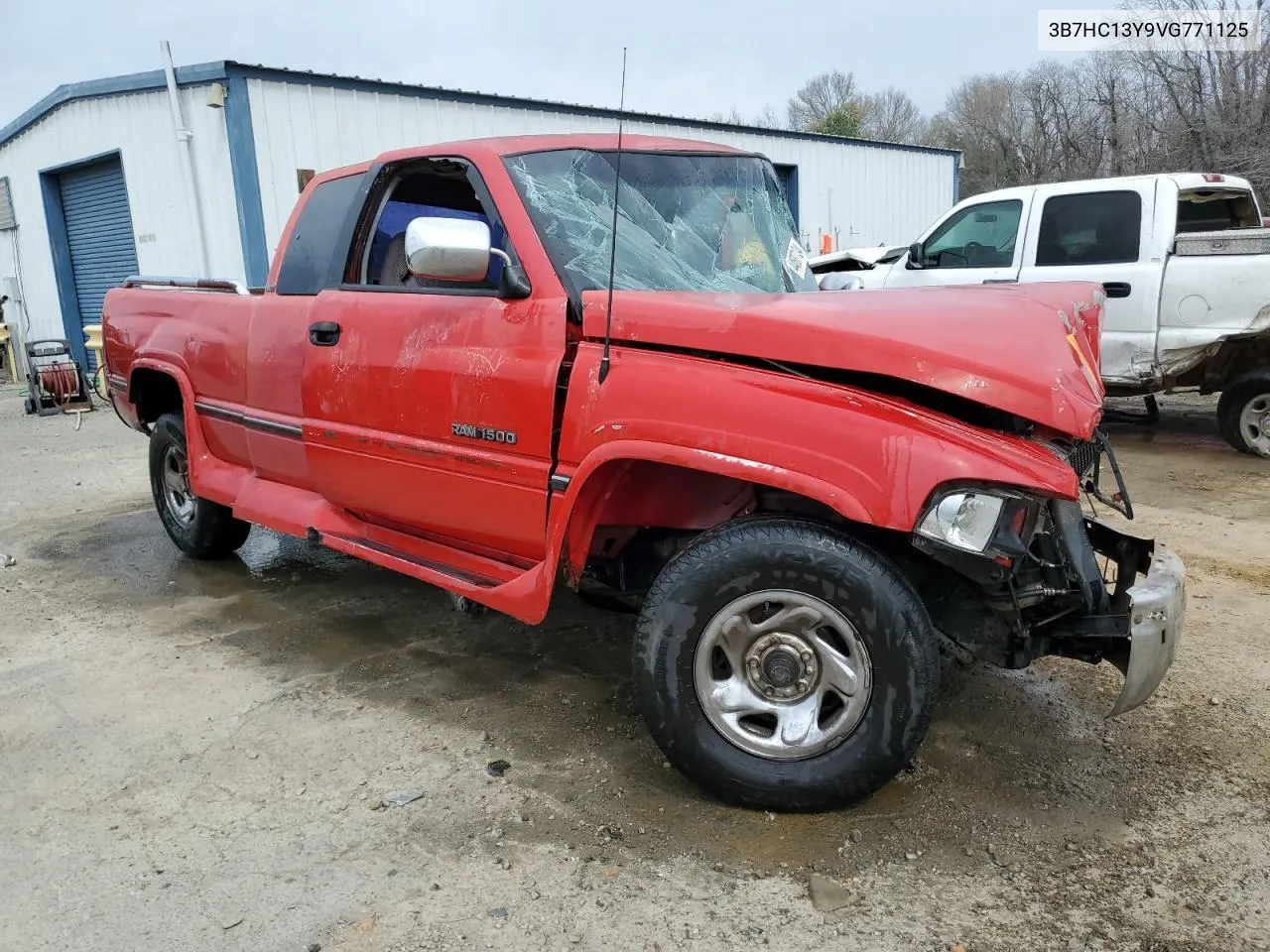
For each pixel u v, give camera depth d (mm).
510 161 3559
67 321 16359
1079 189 8094
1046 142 35594
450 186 4195
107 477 8422
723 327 2852
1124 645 2801
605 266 3412
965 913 2475
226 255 12242
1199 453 8047
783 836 2816
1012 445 2646
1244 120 22844
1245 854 2695
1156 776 3105
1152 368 7758
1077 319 3162
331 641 4410
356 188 4215
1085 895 2535
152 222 13500
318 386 4090
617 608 3678
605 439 2984
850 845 2766
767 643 2855
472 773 3217
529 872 2682
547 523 3256
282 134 11797
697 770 2930
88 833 2922
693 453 2793
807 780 2811
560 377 3174
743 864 2693
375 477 3914
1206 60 23875
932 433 2600
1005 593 2883
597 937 2420
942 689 3742
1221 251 7383
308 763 3307
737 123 17219
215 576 5445
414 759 3316
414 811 2990
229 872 2715
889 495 2580
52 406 12758
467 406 3432
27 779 3244
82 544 6211
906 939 2387
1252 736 3350
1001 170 38531
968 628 2986
